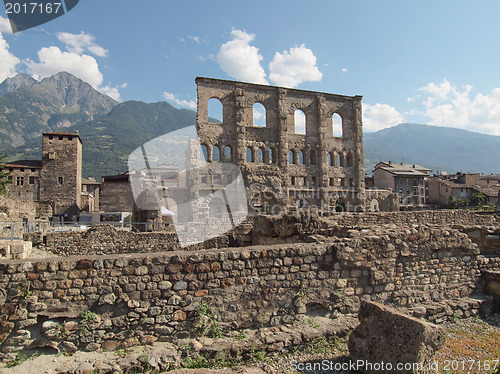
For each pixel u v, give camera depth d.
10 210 29.23
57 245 21.20
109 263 6.91
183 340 7.00
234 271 7.70
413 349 5.69
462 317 9.46
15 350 6.25
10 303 6.36
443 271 10.13
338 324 7.93
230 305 7.56
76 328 6.57
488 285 10.51
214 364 6.57
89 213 55.06
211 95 48.91
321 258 8.59
